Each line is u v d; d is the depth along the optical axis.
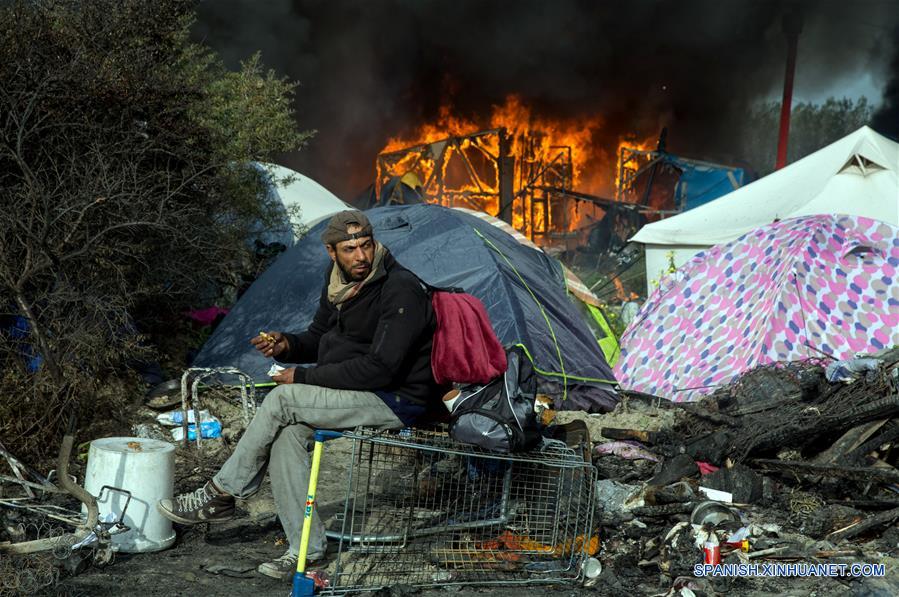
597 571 3.99
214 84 9.99
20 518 4.22
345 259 3.82
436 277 8.08
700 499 4.72
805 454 5.63
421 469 4.27
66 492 4.32
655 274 13.59
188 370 6.38
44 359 5.93
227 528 4.52
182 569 3.93
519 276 8.22
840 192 12.20
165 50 7.64
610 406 8.07
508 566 3.98
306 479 3.88
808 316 7.97
